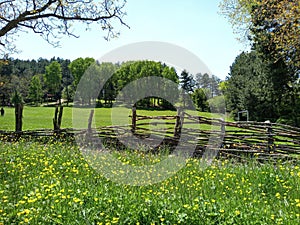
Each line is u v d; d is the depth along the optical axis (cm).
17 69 6469
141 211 468
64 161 853
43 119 2609
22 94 5075
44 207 501
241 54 3884
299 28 1678
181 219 447
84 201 512
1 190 608
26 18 1292
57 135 1308
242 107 3294
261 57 2933
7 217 473
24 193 587
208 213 459
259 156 997
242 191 622
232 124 1094
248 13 2312
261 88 3155
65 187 609
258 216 464
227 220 447
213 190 636
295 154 1011
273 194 620
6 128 2000
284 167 793
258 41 2611
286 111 3127
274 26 2167
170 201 520
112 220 451
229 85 3525
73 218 459
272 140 1045
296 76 3008
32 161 855
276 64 2981
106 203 497
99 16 1405
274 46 2506
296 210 525
